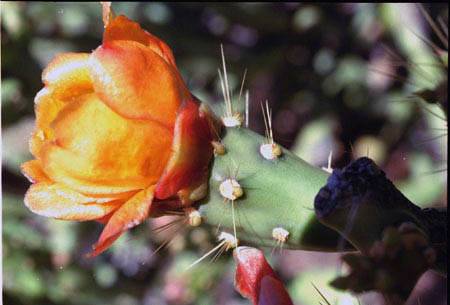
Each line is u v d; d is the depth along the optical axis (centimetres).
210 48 50
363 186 20
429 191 41
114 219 20
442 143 41
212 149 21
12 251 45
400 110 45
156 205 21
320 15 49
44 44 48
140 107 20
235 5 49
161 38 49
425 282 39
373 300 25
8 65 47
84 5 48
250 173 21
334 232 21
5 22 46
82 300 47
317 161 47
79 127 20
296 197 21
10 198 46
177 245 45
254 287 21
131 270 48
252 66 50
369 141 47
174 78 20
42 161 20
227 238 22
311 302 42
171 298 47
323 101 50
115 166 20
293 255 46
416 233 19
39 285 45
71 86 21
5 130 47
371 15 47
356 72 48
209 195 21
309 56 51
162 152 20
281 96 51
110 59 19
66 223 47
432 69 29
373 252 19
